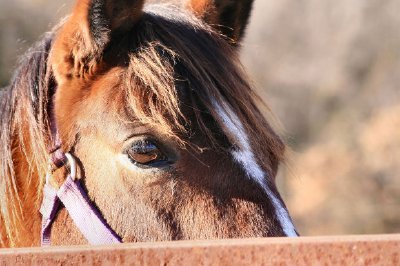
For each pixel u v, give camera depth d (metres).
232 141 5.21
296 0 35.53
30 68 5.73
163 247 3.75
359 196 23.73
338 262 3.62
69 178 5.27
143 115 5.14
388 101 29.88
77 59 5.39
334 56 33.47
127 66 5.41
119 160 5.14
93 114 5.28
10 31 26.28
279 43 34.31
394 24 34.00
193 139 5.15
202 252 3.72
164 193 5.07
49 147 5.40
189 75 5.35
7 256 3.83
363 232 22.66
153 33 5.53
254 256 3.69
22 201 5.56
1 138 5.69
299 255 3.65
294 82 31.72
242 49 6.71
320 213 23.44
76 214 5.22
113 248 3.78
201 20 6.18
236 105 5.41
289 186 24.61
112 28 5.39
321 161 26.19
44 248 3.87
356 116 29.27
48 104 5.55
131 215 5.08
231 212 5.04
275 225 5.08
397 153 25.50
